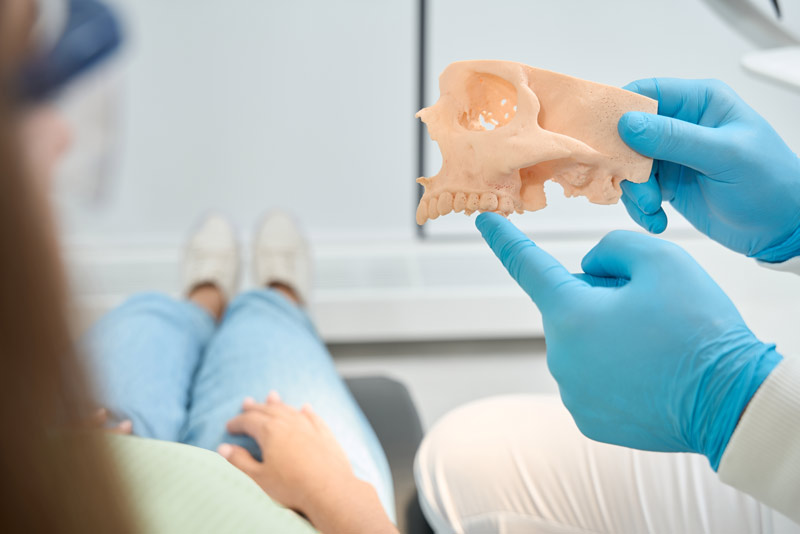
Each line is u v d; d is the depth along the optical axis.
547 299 0.66
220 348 1.19
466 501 0.85
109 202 1.83
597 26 1.89
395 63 1.95
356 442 0.98
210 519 0.49
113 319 1.21
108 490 0.28
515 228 0.71
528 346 1.78
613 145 0.66
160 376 1.08
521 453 0.86
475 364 1.72
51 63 0.24
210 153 1.91
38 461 0.25
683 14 1.88
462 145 0.67
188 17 1.91
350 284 1.75
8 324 0.22
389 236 1.90
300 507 0.83
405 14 1.95
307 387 1.04
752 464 0.56
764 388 0.56
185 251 1.74
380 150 1.94
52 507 0.26
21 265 0.22
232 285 1.72
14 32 0.22
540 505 0.82
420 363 1.72
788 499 0.55
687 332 0.60
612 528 0.78
